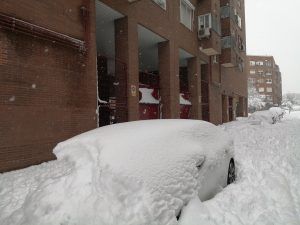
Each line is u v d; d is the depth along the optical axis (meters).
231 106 33.50
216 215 3.88
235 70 34.00
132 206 3.13
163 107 17.23
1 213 4.46
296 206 4.56
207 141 5.02
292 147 10.34
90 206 3.14
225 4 27.00
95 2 11.16
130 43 13.23
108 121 14.03
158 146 3.86
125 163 3.45
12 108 7.50
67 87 9.30
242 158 8.36
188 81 21.95
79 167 3.64
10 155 7.40
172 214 3.34
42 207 3.27
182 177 3.75
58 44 9.03
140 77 20.81
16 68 7.65
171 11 17.55
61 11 9.23
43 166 7.75
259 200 4.64
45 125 8.45
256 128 18.69
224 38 27.05
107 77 15.80
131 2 12.99
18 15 7.76
